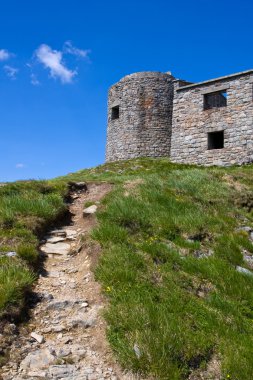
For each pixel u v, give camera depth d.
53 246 9.81
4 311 6.41
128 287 7.34
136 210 11.26
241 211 13.62
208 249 10.09
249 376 5.52
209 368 5.70
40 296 7.31
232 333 6.49
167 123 32.00
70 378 5.41
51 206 11.70
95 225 10.69
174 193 13.88
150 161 28.11
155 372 5.43
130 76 32.66
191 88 27.00
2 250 8.49
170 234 10.41
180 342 5.85
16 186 13.72
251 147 23.55
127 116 32.34
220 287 8.24
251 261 10.05
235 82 24.88
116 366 5.70
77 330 6.56
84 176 24.44
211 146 26.25
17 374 5.41
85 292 7.64
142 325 6.16
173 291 7.46
